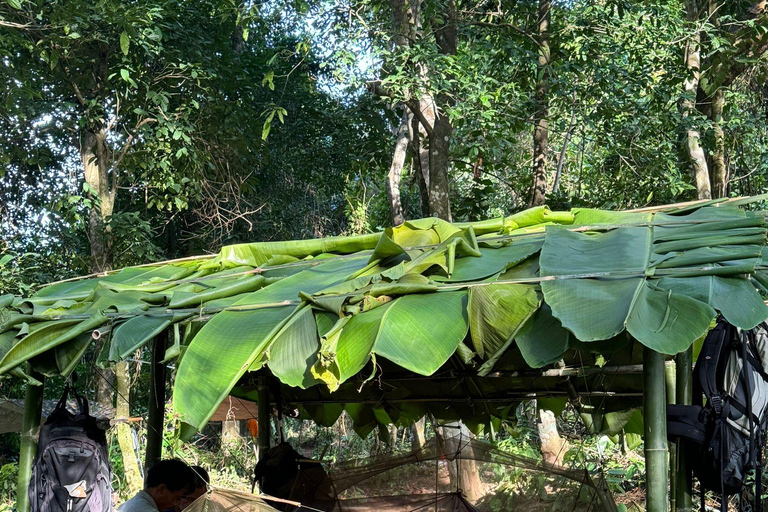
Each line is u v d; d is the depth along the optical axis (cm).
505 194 1852
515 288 332
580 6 1247
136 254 1288
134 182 1452
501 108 1067
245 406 812
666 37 1111
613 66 1117
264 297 386
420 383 614
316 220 1827
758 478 364
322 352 316
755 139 1346
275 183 1717
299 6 1052
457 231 424
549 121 1225
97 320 387
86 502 441
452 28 1112
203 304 391
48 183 1391
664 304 294
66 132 1354
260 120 1509
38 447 449
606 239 382
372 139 1420
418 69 984
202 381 333
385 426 684
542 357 310
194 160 1290
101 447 461
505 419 647
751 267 304
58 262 1405
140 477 1024
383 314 334
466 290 349
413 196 1755
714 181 1245
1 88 1117
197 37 1323
